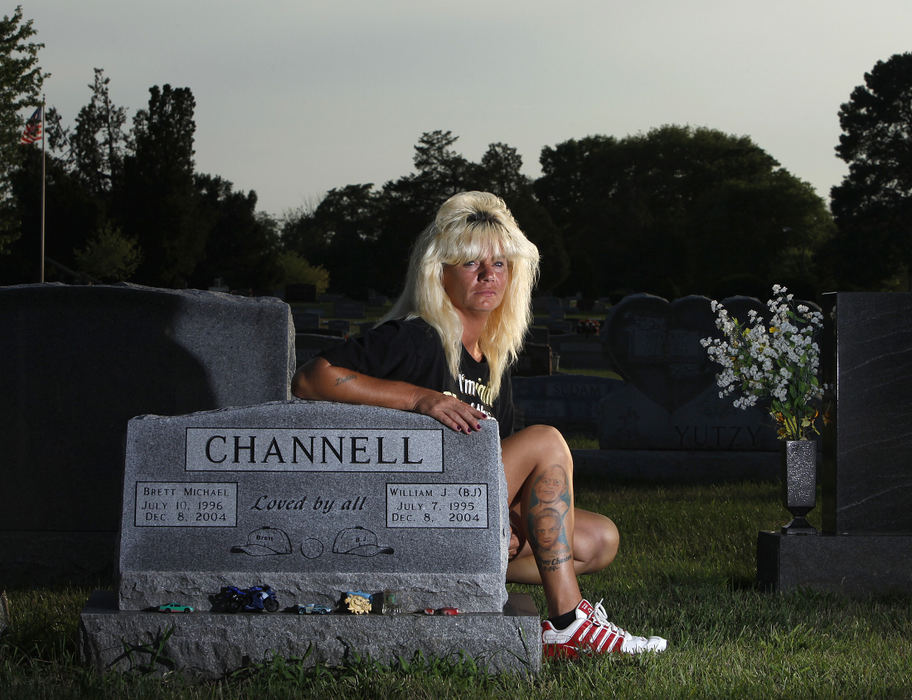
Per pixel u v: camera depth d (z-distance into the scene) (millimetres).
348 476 3641
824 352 5891
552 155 119125
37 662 3572
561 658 3738
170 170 68938
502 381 4117
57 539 6141
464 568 3613
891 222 72750
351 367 3678
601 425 11836
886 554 5551
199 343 6273
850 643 4207
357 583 3594
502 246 3820
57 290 6191
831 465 5762
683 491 10172
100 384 6246
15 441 6242
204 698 3201
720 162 104875
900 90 73188
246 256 80062
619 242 99938
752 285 59750
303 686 3334
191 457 3631
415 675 3355
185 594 3578
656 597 5125
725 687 3408
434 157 100875
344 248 102750
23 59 42156
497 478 3646
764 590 5668
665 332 11695
